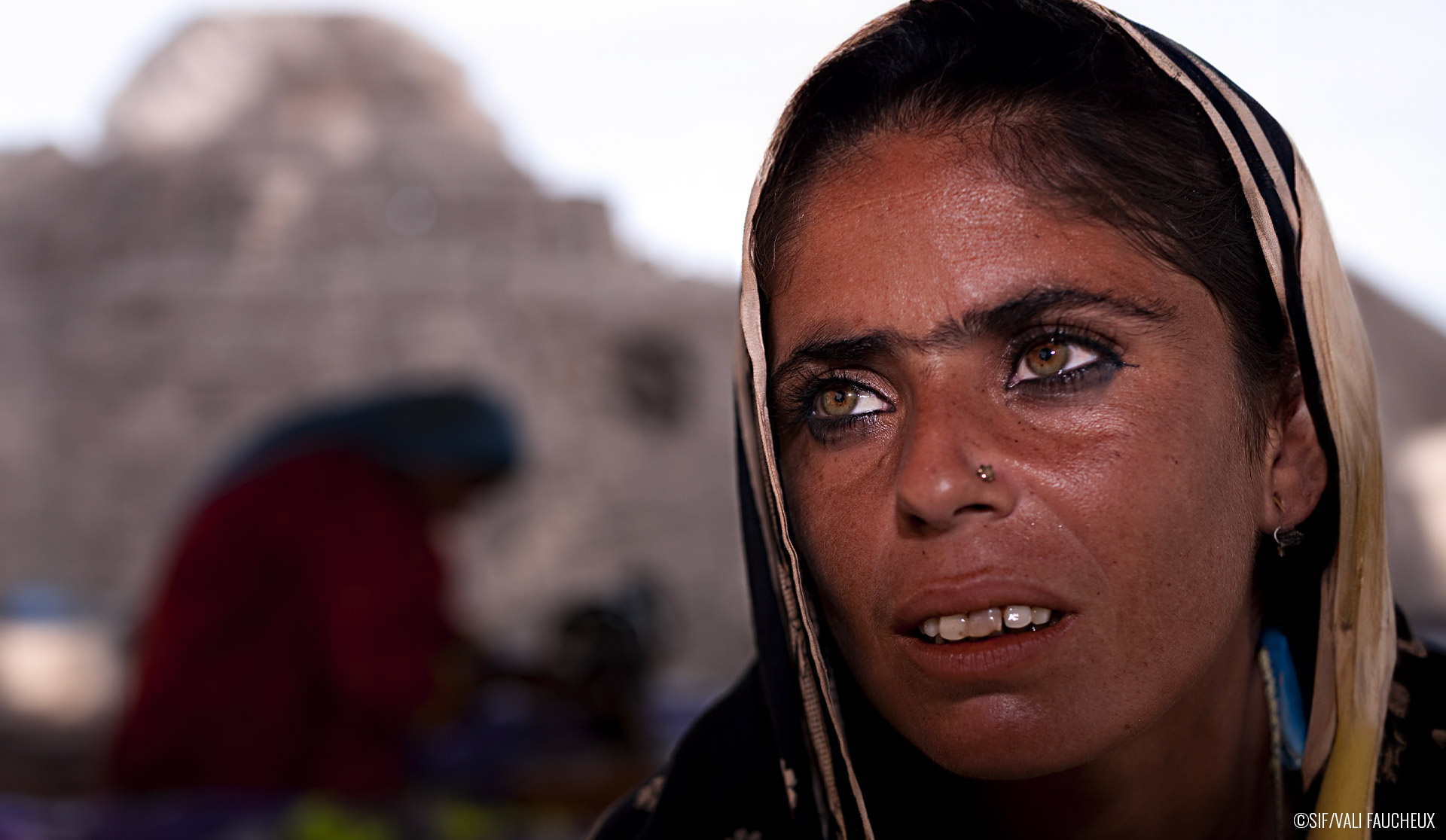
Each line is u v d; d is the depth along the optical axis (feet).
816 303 2.63
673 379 50.55
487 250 57.36
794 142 2.74
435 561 9.14
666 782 3.18
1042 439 2.44
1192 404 2.50
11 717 11.30
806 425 2.71
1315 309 2.64
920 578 2.44
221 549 8.74
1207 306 2.57
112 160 59.72
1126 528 2.41
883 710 2.60
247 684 8.52
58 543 48.52
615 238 61.87
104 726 11.36
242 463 9.53
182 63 63.87
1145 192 2.54
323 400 48.19
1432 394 35.76
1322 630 2.84
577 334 51.26
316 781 8.40
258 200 57.98
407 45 67.41
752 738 3.18
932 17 2.77
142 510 48.78
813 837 2.86
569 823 7.68
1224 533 2.54
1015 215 2.52
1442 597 23.65
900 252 2.54
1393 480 28.19
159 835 6.81
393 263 54.85
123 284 53.42
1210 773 2.89
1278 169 2.67
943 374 2.51
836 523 2.61
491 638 11.84
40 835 6.89
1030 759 2.42
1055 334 2.49
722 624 42.32
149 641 8.76
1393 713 2.98
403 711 8.50
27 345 52.26
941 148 2.59
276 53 64.80
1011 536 2.40
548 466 47.26
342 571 8.59
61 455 49.78
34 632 11.99
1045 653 2.41
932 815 3.10
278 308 52.19
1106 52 2.71
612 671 9.22
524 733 9.03
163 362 51.01
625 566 45.06
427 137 62.03
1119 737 2.44
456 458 9.68
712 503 47.55
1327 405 2.64
